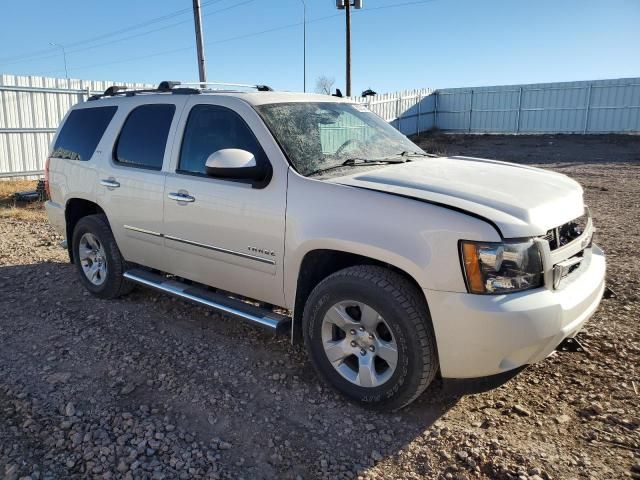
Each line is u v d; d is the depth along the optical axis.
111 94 5.33
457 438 2.99
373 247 3.04
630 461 2.75
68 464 2.82
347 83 24.28
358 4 23.48
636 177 14.55
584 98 29.39
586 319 3.18
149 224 4.46
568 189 3.48
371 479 2.71
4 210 10.43
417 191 3.13
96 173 4.95
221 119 3.99
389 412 3.26
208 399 3.43
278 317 3.69
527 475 2.66
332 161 3.73
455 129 33.72
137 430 3.10
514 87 31.19
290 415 3.26
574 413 3.19
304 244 3.33
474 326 2.79
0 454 2.91
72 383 3.65
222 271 4.00
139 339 4.32
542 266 2.88
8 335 4.45
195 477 2.73
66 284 5.72
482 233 2.79
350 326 3.23
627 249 6.76
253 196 3.63
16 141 15.37
